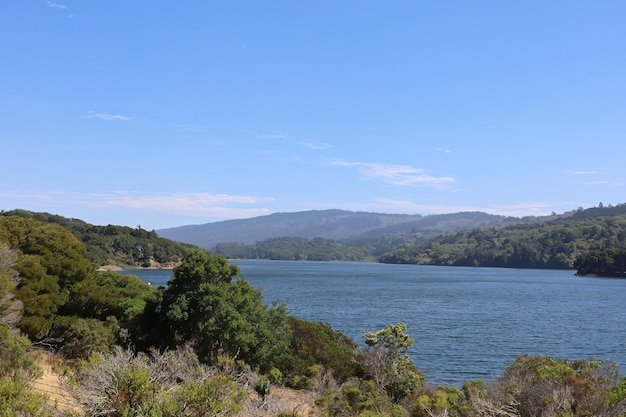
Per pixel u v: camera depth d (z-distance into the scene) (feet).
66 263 86.63
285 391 69.56
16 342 49.14
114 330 78.59
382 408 63.62
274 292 328.29
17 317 67.51
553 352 133.59
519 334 164.45
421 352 130.62
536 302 283.79
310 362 82.02
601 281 501.56
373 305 253.65
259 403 49.47
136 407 30.53
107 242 567.59
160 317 82.33
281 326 85.40
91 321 78.13
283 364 81.30
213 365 62.18
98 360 34.96
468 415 52.65
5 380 30.96
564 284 452.76
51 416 30.25
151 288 102.37
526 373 61.98
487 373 108.06
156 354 56.39
